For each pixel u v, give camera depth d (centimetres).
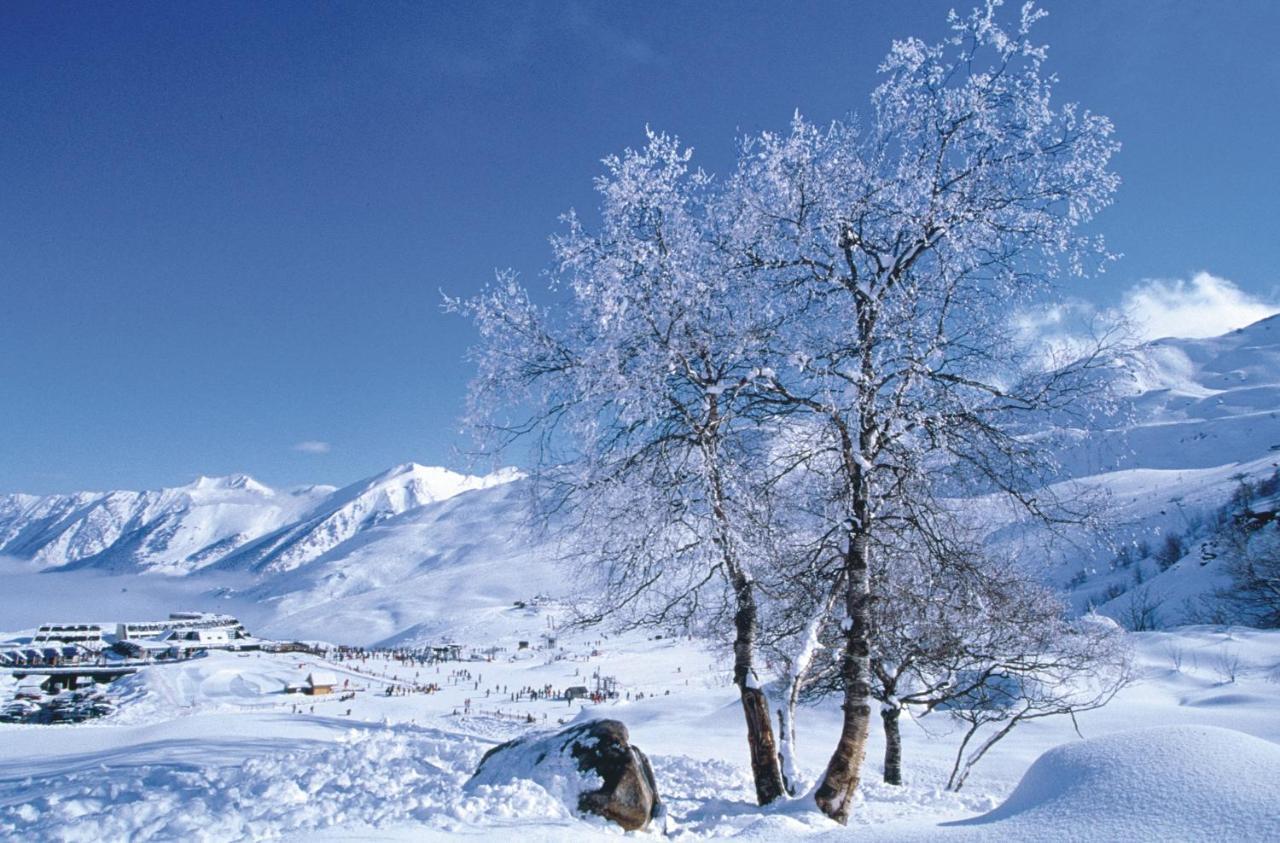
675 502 986
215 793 843
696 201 1107
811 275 1074
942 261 1026
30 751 2055
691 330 1036
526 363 1059
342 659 11675
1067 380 973
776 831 705
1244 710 2681
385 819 687
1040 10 1006
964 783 1659
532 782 781
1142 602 7562
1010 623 1298
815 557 1070
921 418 955
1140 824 476
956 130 1051
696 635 1125
